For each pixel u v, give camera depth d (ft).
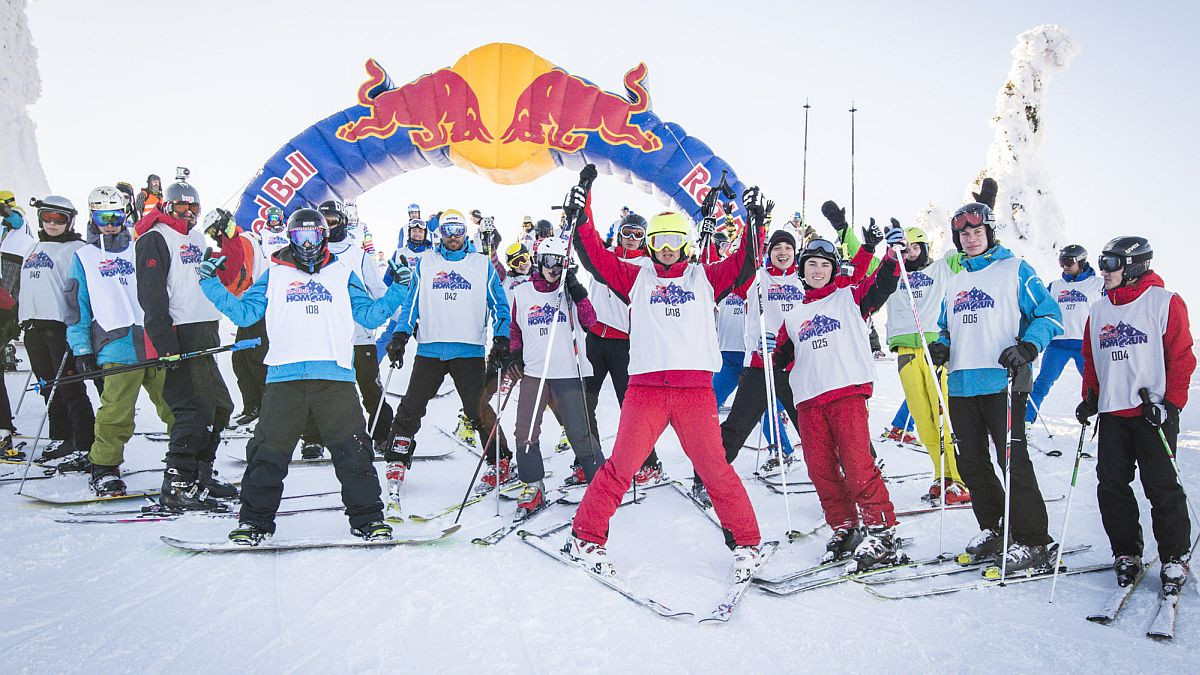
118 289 15.70
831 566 12.10
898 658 9.07
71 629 9.49
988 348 12.63
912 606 10.71
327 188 28.99
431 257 16.94
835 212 17.61
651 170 28.96
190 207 15.51
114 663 8.63
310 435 19.48
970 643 9.49
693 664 8.87
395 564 11.91
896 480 18.30
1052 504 16.06
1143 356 11.53
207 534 13.32
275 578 11.28
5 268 21.02
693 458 11.78
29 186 51.98
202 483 15.60
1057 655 9.12
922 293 16.97
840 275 13.33
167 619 9.83
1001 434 12.41
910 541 13.65
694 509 15.52
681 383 11.58
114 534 13.25
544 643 9.29
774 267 17.28
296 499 15.87
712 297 12.04
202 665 8.62
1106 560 12.57
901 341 16.89
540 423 15.28
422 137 28.81
